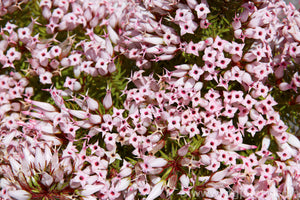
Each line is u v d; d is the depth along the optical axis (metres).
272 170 0.36
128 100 0.37
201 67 0.37
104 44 0.38
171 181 0.36
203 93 0.37
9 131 0.37
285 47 0.37
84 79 0.38
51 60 0.38
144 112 0.36
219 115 0.37
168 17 0.38
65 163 0.35
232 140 0.36
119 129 0.36
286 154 0.36
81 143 0.37
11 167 0.36
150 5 0.38
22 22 0.41
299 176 0.36
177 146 0.37
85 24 0.39
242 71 0.36
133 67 0.40
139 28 0.37
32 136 0.37
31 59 0.38
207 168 0.35
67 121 0.36
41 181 0.34
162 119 0.36
